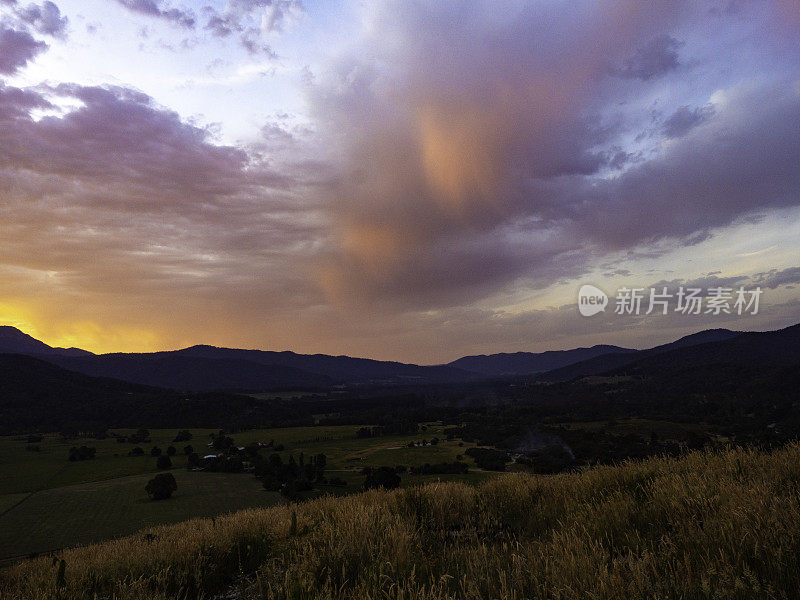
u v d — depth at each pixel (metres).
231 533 7.48
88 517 92.94
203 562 6.25
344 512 6.92
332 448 165.62
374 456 140.62
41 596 5.67
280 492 101.69
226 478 124.38
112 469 144.62
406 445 158.50
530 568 3.70
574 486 7.20
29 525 88.69
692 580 3.05
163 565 6.27
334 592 3.85
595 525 4.75
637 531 4.30
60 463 154.50
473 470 97.19
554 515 6.07
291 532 6.24
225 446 174.38
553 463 83.00
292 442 183.12
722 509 4.23
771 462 5.67
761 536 3.41
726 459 6.20
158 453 166.25
